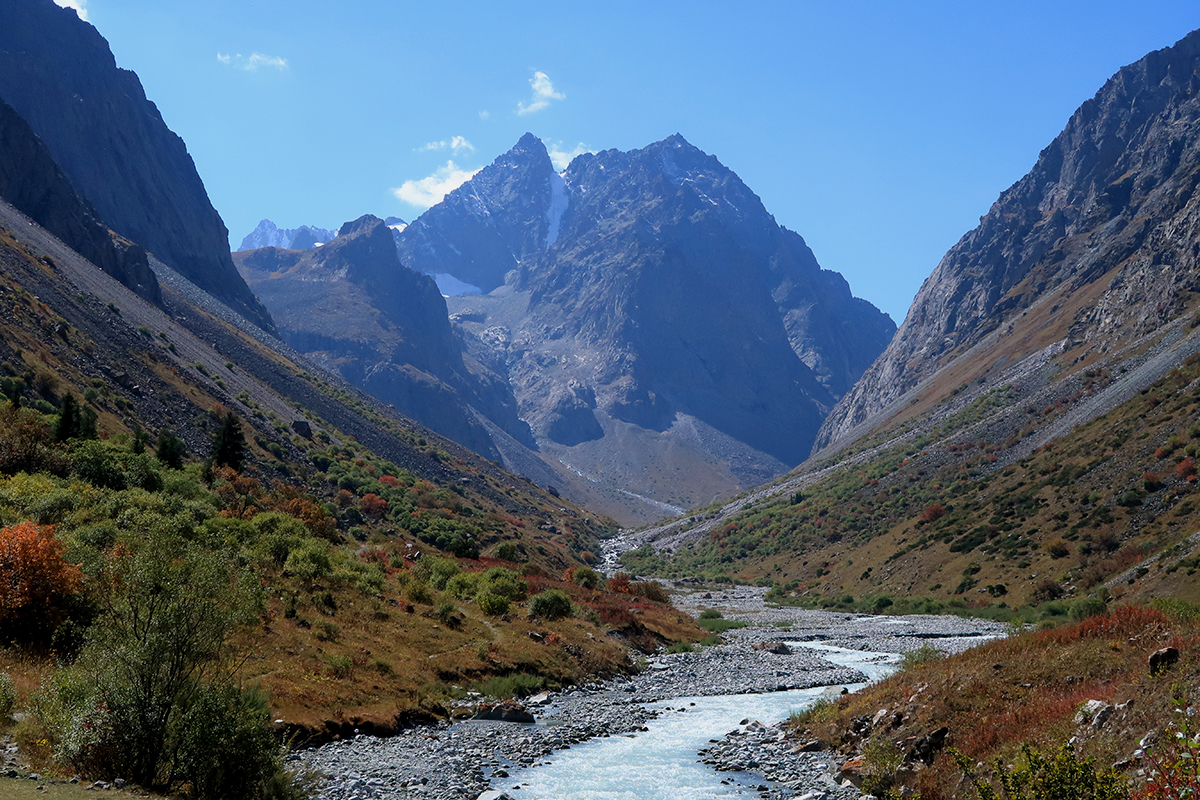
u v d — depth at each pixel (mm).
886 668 47438
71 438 53188
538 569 87750
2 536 24094
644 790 21562
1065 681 21766
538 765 24016
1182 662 18516
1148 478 82625
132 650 16969
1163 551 63156
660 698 37375
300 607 36938
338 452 130625
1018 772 12781
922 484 147000
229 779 16781
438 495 128000
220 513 50719
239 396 128375
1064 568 77750
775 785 21875
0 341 72562
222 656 24938
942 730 21438
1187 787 10352
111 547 33406
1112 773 11938
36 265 112312
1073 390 143250
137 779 16266
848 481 179875
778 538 164875
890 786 20125
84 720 16422
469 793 20688
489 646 39719
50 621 23453
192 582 18156
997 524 99125
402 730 27719
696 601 114500
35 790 14188
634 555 193000
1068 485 96812
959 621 74938
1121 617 24609
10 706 18281
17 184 173250
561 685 38656
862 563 120062
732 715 32594
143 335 121875
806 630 72062
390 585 48531
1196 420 87562
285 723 24906
